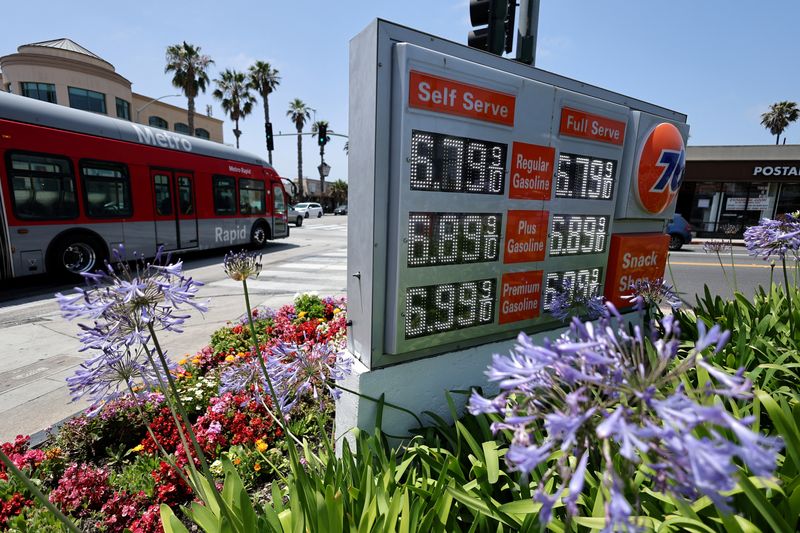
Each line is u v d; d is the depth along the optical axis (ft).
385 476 5.72
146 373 5.55
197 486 5.62
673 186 12.19
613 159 10.88
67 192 27.96
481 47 12.45
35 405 11.85
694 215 71.92
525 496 5.61
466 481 6.25
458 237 8.39
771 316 10.40
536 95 8.97
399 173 7.32
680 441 2.30
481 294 9.04
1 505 7.46
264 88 115.14
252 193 45.47
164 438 9.63
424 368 8.48
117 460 9.28
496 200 8.81
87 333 4.45
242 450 8.87
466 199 8.30
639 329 3.10
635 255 11.96
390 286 7.75
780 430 4.80
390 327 7.83
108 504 7.64
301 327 15.33
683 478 2.48
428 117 7.45
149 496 7.99
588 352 2.70
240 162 43.57
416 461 7.38
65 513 7.52
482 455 6.25
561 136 9.62
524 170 9.11
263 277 32.07
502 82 8.32
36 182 26.40
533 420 2.97
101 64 96.73
